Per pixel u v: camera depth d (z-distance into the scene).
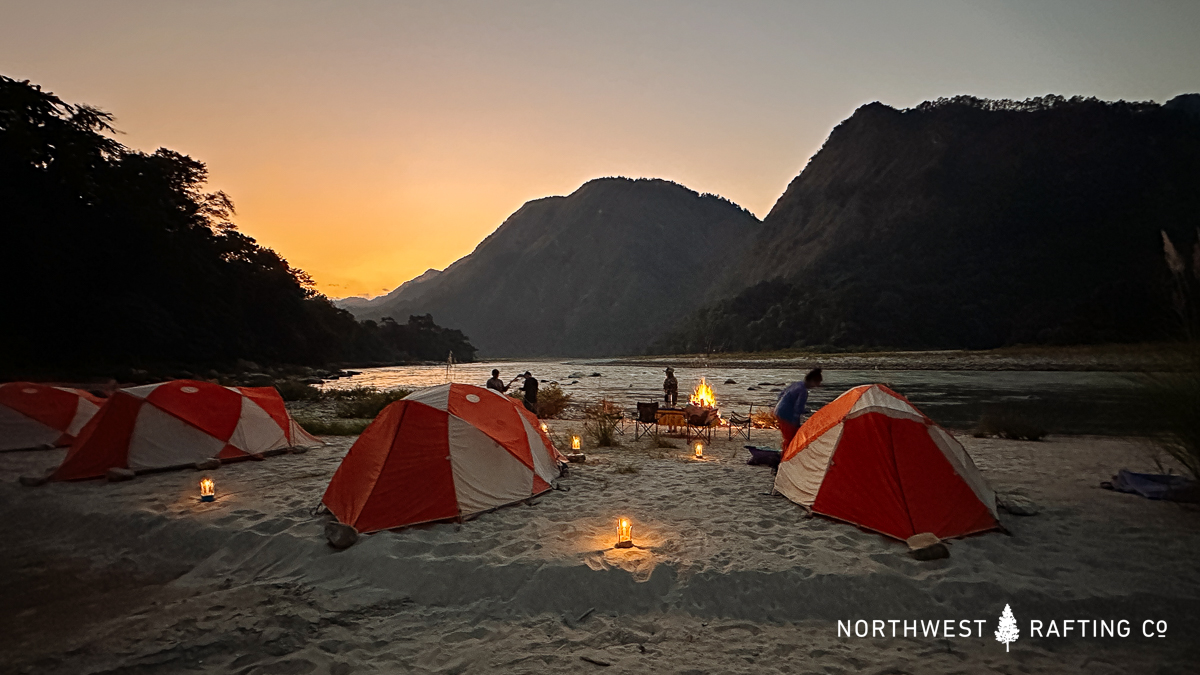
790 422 8.59
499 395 8.58
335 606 5.04
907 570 5.45
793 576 5.26
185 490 8.26
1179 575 5.32
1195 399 7.09
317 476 9.12
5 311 34.72
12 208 34.09
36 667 4.13
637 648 4.35
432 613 4.93
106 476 8.89
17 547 6.62
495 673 4.02
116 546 6.63
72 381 32.94
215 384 10.80
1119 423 17.06
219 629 4.63
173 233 49.19
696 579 5.25
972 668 4.09
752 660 4.19
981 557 5.72
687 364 82.31
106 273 42.47
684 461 10.65
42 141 37.56
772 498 7.90
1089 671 4.05
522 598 5.07
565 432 14.95
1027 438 14.12
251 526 6.70
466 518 6.79
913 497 6.35
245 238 65.19
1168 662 4.14
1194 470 7.32
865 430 6.91
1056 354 50.72
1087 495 8.10
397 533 6.33
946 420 18.83
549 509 7.39
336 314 99.50
